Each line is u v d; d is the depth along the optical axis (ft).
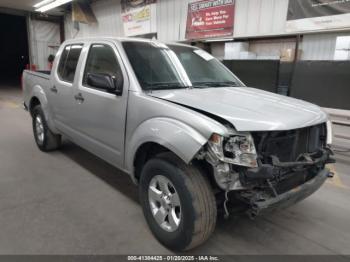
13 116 24.80
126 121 8.57
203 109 6.95
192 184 6.70
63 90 12.00
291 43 24.26
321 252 7.82
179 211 7.16
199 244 7.18
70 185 11.28
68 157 14.43
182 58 10.53
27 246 7.53
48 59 56.18
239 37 26.84
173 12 33.37
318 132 8.40
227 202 7.25
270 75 24.61
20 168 12.84
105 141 9.78
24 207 9.47
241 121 6.45
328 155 8.45
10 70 72.43
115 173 12.58
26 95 16.10
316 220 9.44
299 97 22.74
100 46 10.35
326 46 21.88
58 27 58.85
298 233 8.67
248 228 8.82
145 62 9.28
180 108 7.08
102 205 9.79
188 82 9.62
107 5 45.32
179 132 6.70
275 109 7.57
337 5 20.01
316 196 11.22
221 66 12.09
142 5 37.60
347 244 8.21
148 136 7.50
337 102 20.66
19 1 45.80
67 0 41.57
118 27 44.09
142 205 8.26
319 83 21.45
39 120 14.85
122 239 7.97
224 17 27.68
